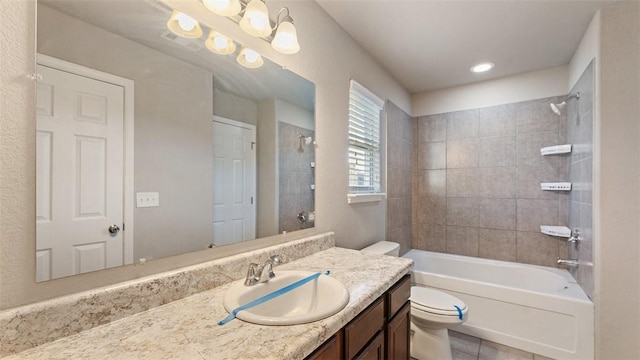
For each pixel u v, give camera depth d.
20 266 0.67
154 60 0.96
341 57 1.94
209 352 0.64
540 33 2.01
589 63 1.91
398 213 2.91
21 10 0.68
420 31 1.99
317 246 1.61
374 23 1.89
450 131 3.11
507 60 2.45
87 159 0.79
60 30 0.75
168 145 1.00
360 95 2.21
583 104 2.05
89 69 0.80
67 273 0.75
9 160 0.66
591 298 1.86
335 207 1.87
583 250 2.06
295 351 0.66
